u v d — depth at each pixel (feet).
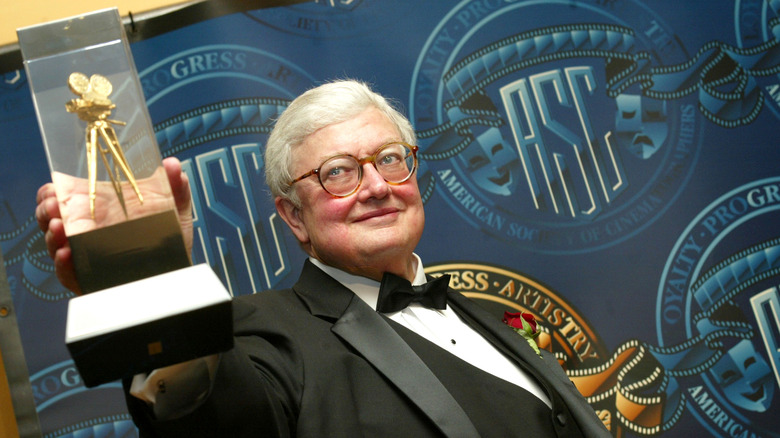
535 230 8.71
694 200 8.93
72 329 2.85
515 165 8.82
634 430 8.39
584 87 9.05
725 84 9.22
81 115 3.51
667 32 9.27
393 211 5.67
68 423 7.89
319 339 5.08
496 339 6.04
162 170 3.45
